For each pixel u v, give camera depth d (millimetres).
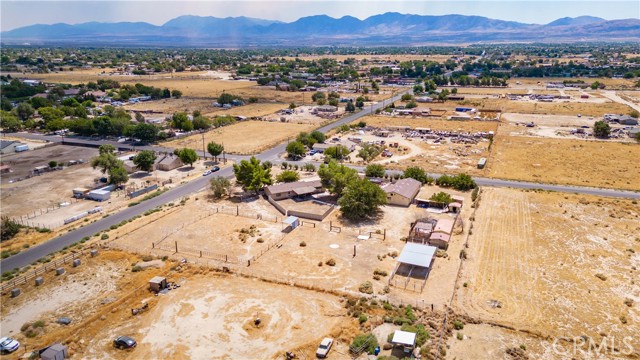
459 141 170125
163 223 94500
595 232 89125
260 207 104250
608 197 109000
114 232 90188
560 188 116750
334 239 86750
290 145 148625
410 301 65500
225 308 64000
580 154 149500
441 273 73688
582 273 73375
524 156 148000
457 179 116438
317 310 63500
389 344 55969
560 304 64750
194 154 136125
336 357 53906
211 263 77375
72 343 56844
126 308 64312
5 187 118562
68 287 70562
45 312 64188
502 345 56094
